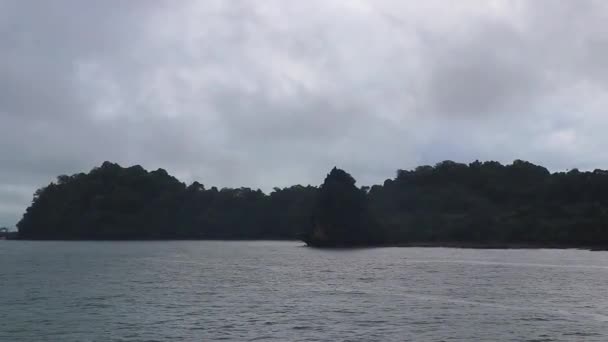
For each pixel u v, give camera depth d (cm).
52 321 5494
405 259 14238
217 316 5694
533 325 5234
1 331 5075
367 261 13588
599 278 9019
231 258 15338
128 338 4803
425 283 8431
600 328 5116
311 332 4972
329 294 7244
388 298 6856
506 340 4703
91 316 5734
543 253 17112
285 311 5956
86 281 9081
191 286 8244
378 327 5159
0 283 8800
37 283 8794
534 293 7250
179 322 5406
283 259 14738
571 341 4669
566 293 7238
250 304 6431
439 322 5372
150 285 8412
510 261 13175
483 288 7769
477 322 5369
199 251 19662
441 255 16112
